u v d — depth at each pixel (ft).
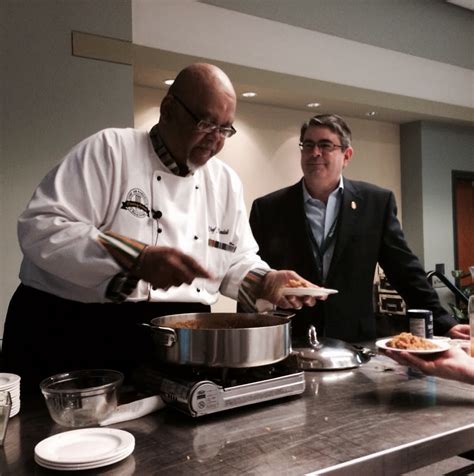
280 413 3.90
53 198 4.61
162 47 13.33
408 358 4.47
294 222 8.38
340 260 8.12
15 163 10.88
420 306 7.89
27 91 10.99
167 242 5.17
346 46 17.06
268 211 8.72
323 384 4.66
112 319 5.16
